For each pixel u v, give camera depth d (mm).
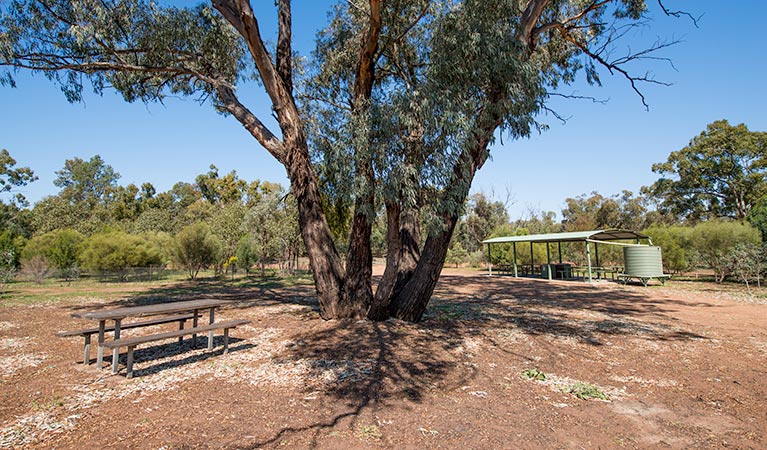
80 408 3910
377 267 37969
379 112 6992
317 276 8297
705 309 10719
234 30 10406
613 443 3219
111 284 20203
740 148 26734
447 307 10641
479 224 46188
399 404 4012
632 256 18484
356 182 7055
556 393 4367
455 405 4000
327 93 10469
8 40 8102
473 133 7223
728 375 5016
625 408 3965
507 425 3535
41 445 3148
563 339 6914
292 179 8203
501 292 15344
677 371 5180
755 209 19922
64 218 34469
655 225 27719
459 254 39219
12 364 5473
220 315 9492
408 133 7074
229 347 6352
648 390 4477
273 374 4953
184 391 4387
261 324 8227
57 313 10312
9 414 3768
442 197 7031
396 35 9211
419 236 9289
